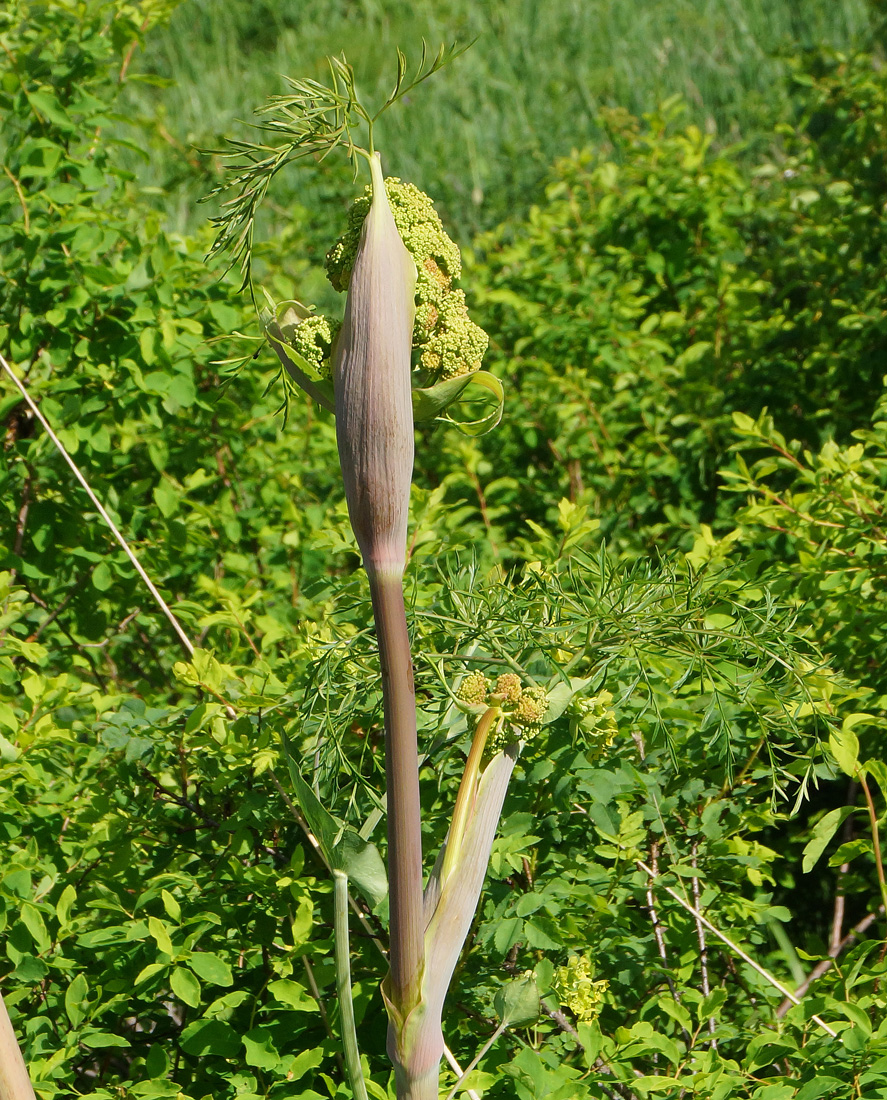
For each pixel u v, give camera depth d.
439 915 0.96
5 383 1.63
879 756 1.37
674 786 1.19
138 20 1.82
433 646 1.13
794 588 1.40
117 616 1.74
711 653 1.10
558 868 1.14
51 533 1.56
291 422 2.05
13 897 1.09
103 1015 1.14
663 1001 1.08
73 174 1.68
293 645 1.37
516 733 0.98
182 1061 1.16
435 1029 0.95
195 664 1.18
